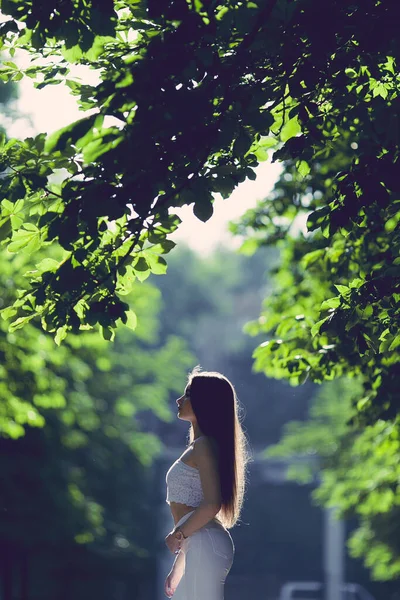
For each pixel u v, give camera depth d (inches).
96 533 951.0
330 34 279.6
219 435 300.4
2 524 884.6
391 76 316.8
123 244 291.3
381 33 281.4
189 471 298.5
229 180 283.3
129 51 309.0
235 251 617.0
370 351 331.9
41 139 290.0
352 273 458.3
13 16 283.7
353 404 485.4
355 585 1736.0
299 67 291.9
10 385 671.1
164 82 261.1
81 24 279.3
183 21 264.7
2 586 1049.5
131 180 265.3
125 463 1295.5
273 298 589.9
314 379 437.1
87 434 1147.3
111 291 287.9
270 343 447.8
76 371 892.0
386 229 405.1
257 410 2682.1
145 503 1566.2
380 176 294.8
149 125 253.9
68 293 288.2
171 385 1363.2
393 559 895.1
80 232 275.3
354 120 316.2
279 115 309.7
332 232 301.7
